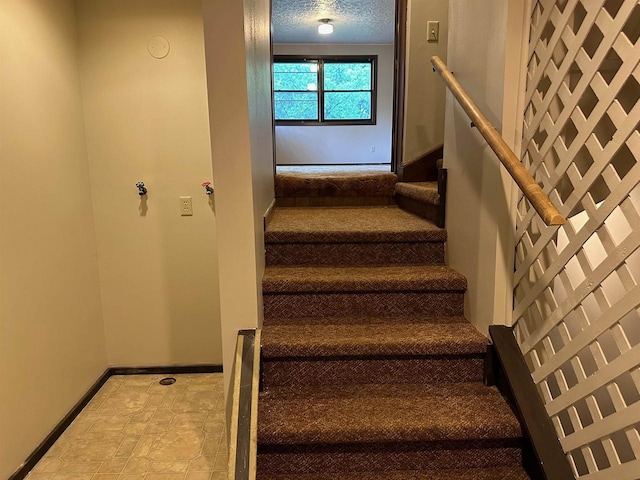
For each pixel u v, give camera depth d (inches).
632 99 51.6
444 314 78.4
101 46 98.1
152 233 106.6
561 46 53.5
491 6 63.9
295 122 261.7
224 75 58.6
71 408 92.5
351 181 119.1
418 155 119.3
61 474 76.2
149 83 100.3
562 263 53.8
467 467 60.6
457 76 78.7
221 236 63.2
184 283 109.3
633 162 53.4
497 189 63.3
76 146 96.2
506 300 66.0
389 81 259.0
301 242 86.2
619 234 58.6
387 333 70.4
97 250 106.1
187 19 98.3
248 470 51.8
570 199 52.0
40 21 82.6
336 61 255.9
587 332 49.8
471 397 64.7
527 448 58.5
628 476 44.7
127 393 103.3
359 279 76.5
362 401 64.2
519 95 60.6
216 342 112.3
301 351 66.6
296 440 57.5
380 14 185.2
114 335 110.7
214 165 61.1
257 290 66.6
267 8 94.7
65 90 91.7
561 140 53.4
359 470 60.4
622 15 42.7
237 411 56.8
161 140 102.7
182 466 77.9
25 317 77.2
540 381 59.8
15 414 74.3
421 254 87.6
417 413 60.9
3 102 71.9
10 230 73.4
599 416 49.3
